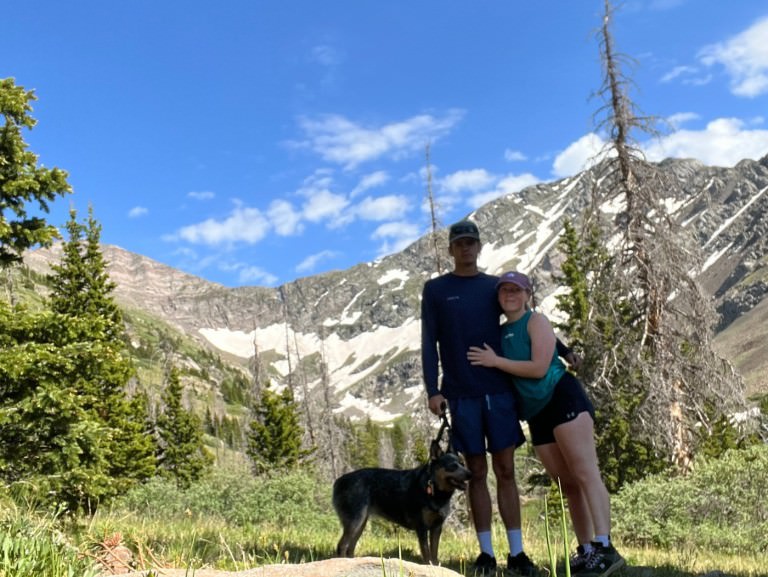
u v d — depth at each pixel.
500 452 5.97
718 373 19.12
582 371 21.02
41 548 3.08
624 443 25.83
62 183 12.91
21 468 10.29
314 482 20.92
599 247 20.14
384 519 6.61
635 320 20.02
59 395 10.70
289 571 3.12
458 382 6.02
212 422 115.31
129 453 32.47
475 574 5.64
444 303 6.14
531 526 10.88
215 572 3.21
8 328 11.39
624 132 19.80
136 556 3.72
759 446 16.47
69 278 29.41
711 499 15.13
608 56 20.05
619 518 15.49
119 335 30.11
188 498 19.48
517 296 5.87
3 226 12.20
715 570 5.97
